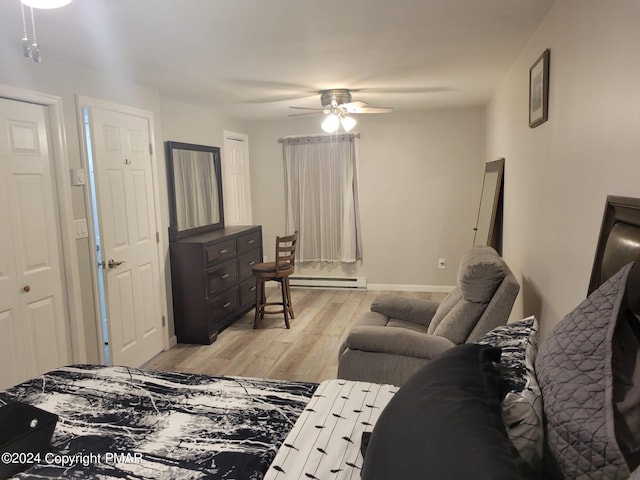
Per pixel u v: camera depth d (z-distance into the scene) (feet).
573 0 6.19
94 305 10.61
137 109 12.17
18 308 8.74
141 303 12.32
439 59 10.33
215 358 12.67
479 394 3.25
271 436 4.89
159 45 8.77
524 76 9.62
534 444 3.33
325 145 19.39
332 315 16.44
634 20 4.29
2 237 8.40
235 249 15.40
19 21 7.32
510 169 11.46
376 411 5.32
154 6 6.82
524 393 3.50
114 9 6.91
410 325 10.42
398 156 18.98
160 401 5.70
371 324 9.96
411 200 19.13
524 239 9.71
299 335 14.39
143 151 12.47
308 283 20.43
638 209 4.09
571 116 6.29
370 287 20.03
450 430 2.82
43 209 9.29
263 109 16.70
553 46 7.27
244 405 5.58
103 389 6.04
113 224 11.21
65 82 9.80
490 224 12.53
